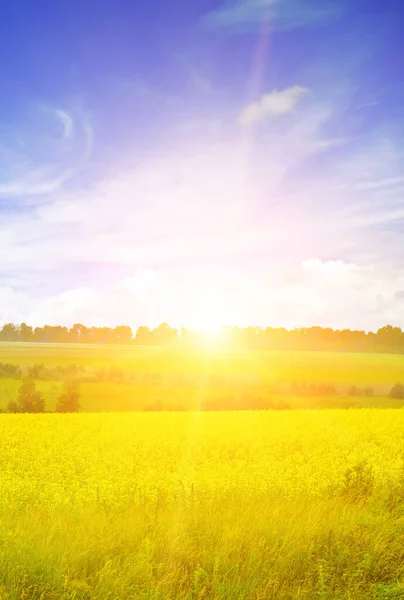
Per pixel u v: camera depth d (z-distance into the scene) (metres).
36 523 8.30
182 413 37.91
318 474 15.16
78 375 106.81
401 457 19.61
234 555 7.09
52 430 26.67
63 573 6.36
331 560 6.98
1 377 100.38
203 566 6.80
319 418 32.72
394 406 84.81
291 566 6.94
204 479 14.42
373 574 6.91
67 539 7.36
